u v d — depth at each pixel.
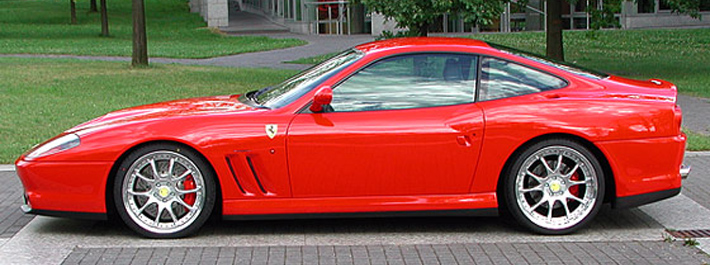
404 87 5.20
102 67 19.50
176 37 34.66
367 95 5.18
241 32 38.06
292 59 24.06
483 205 5.16
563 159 5.19
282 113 5.12
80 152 5.05
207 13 41.53
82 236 5.29
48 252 4.91
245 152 5.04
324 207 5.13
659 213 5.82
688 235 5.21
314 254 4.83
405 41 5.54
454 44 5.35
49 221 5.72
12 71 18.03
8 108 12.19
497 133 5.07
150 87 15.30
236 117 5.12
